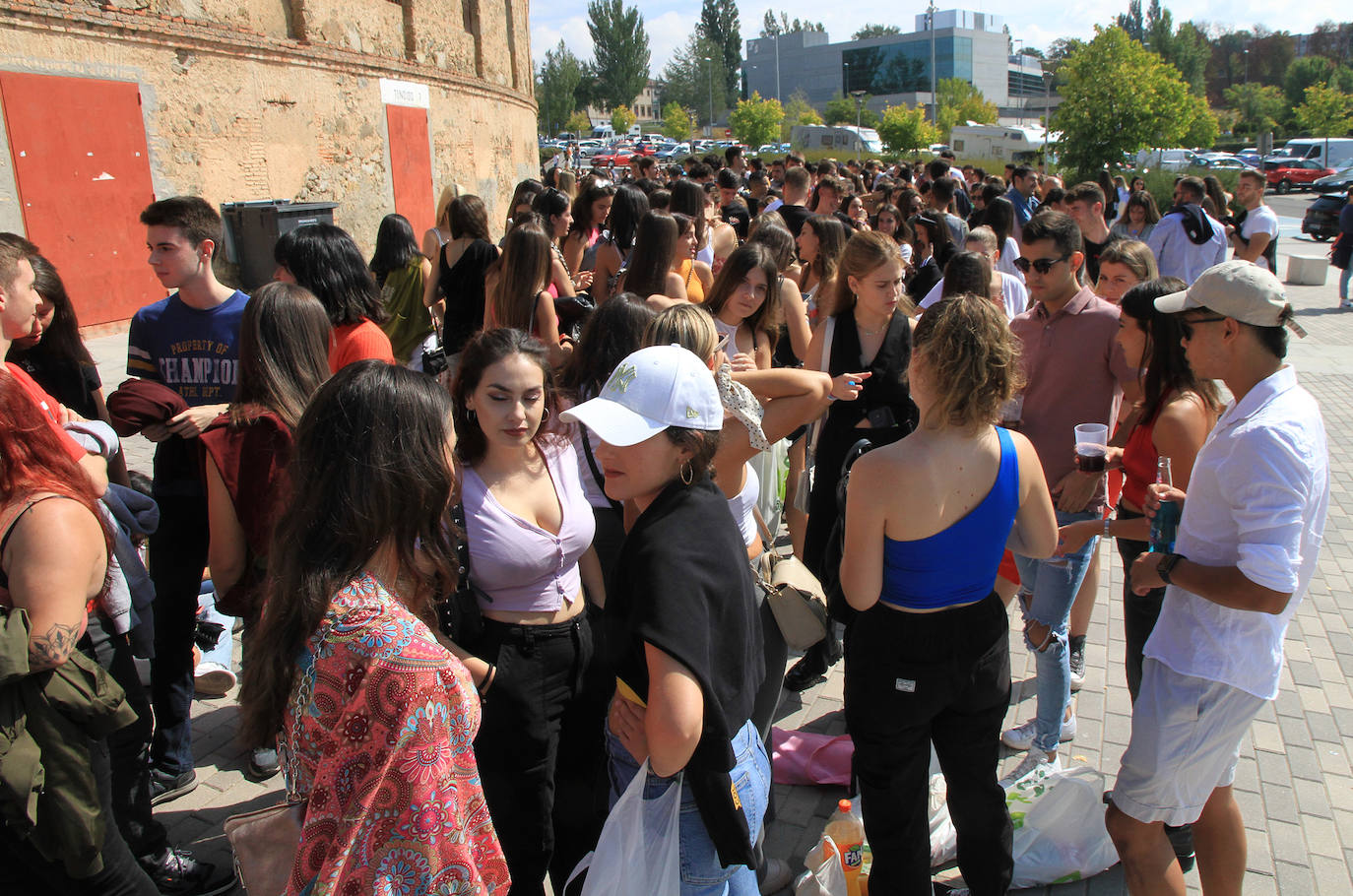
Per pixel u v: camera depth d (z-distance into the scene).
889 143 49.50
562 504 2.70
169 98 10.29
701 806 2.06
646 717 1.91
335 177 13.36
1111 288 4.34
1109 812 2.60
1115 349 3.62
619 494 2.07
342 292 3.71
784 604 2.78
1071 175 23.31
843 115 82.31
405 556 1.74
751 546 2.90
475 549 2.53
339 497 1.65
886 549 2.40
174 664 3.32
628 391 2.02
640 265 5.02
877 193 11.46
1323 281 16.61
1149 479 3.11
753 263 4.29
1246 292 2.22
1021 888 2.95
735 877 2.28
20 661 1.90
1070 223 3.67
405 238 6.12
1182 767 2.42
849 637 2.56
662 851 2.08
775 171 18.27
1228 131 71.50
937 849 2.99
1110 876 3.00
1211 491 2.33
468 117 18.11
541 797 2.67
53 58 8.94
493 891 1.72
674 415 1.98
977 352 2.24
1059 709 3.45
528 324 4.83
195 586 3.31
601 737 2.83
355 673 1.57
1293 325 2.27
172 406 2.99
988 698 2.47
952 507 2.32
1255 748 3.74
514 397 2.49
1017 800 3.15
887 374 4.11
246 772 3.55
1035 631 3.46
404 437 1.68
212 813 3.32
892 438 4.14
